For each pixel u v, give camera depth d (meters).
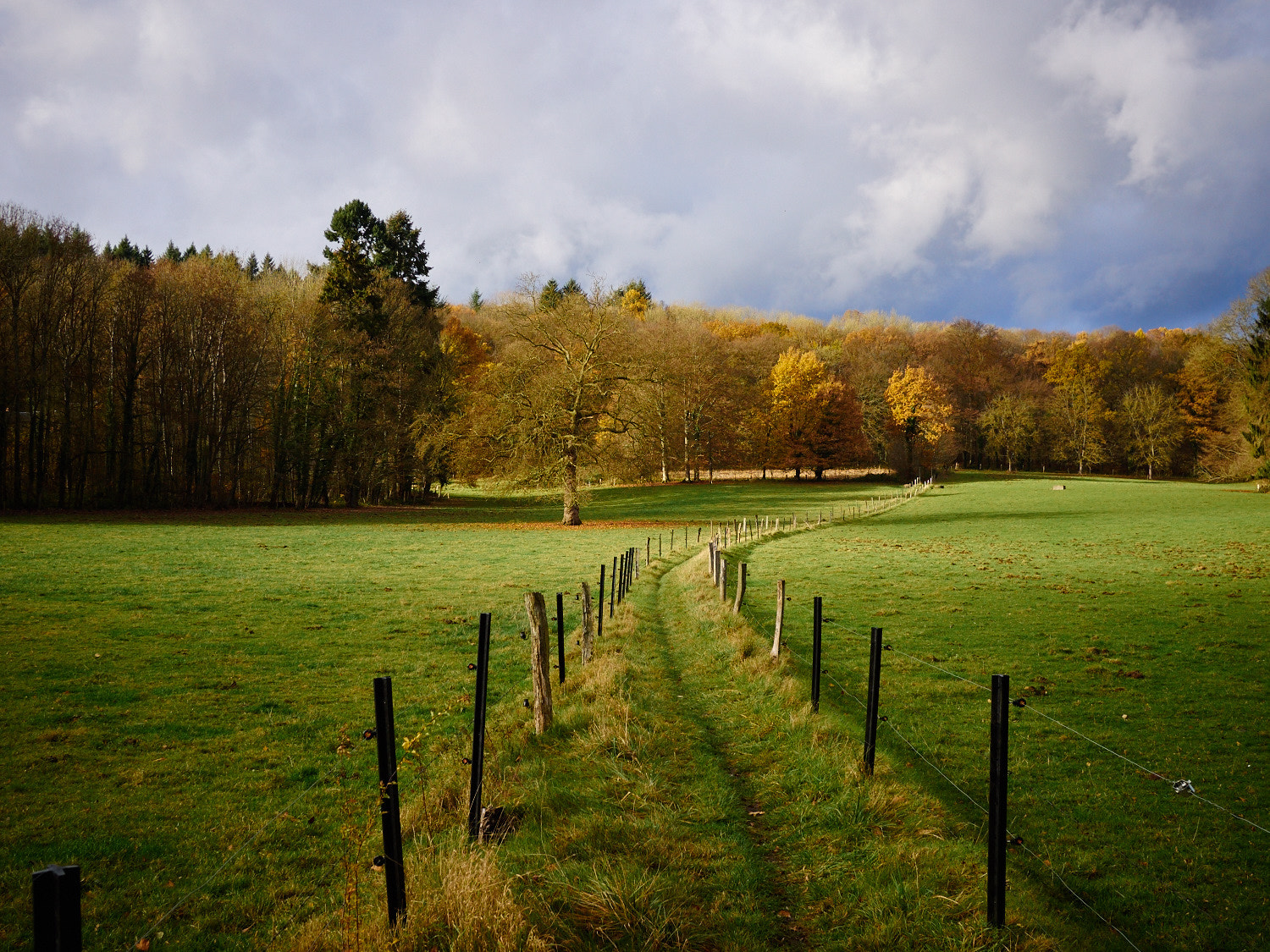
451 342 86.06
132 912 5.68
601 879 5.56
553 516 59.78
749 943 5.09
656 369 50.44
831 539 39.75
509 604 20.52
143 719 10.49
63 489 52.75
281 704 11.34
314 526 47.25
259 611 18.89
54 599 19.58
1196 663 13.61
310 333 63.66
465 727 10.06
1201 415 94.00
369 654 14.70
